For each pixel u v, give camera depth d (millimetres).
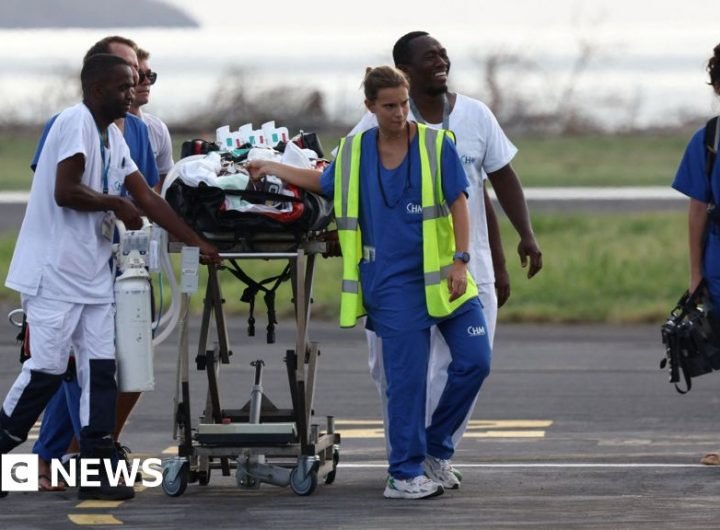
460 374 29016
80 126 28609
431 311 28609
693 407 43375
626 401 44594
